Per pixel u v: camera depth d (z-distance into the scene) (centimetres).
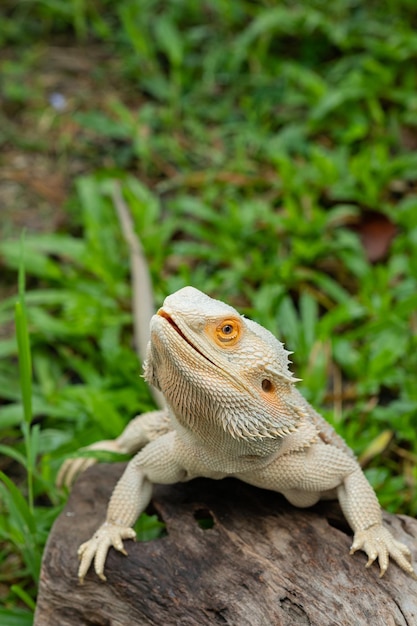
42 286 89
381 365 77
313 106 102
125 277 88
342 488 60
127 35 117
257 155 100
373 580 58
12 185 99
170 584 59
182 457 60
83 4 122
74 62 116
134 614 59
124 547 60
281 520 61
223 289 84
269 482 60
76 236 94
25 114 109
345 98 99
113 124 101
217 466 59
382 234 89
